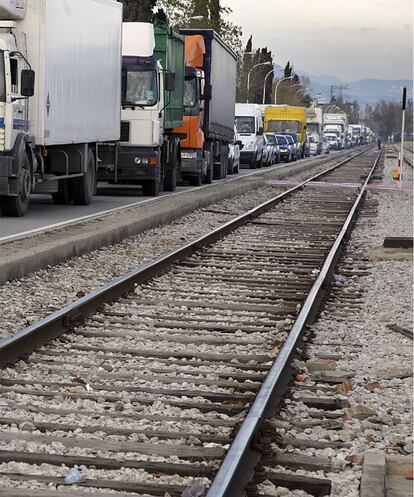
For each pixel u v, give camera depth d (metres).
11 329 14.95
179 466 9.02
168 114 45.19
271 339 15.05
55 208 35.09
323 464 9.28
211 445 9.73
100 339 14.54
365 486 8.62
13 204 30.52
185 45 51.56
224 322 16.28
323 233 31.81
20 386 11.71
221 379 12.46
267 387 11.20
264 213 38.84
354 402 11.70
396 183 64.50
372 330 16.14
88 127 35.75
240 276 21.50
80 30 34.47
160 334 15.13
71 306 15.35
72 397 11.30
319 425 10.63
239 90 152.75
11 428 10.05
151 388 11.80
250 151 85.75
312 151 148.12
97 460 9.07
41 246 21.81
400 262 24.81
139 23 42.19
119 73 39.78
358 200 44.94
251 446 9.53
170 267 22.12
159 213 32.38
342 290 20.19
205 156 54.75
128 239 28.03
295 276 21.89
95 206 36.41
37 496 8.09
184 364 13.27
